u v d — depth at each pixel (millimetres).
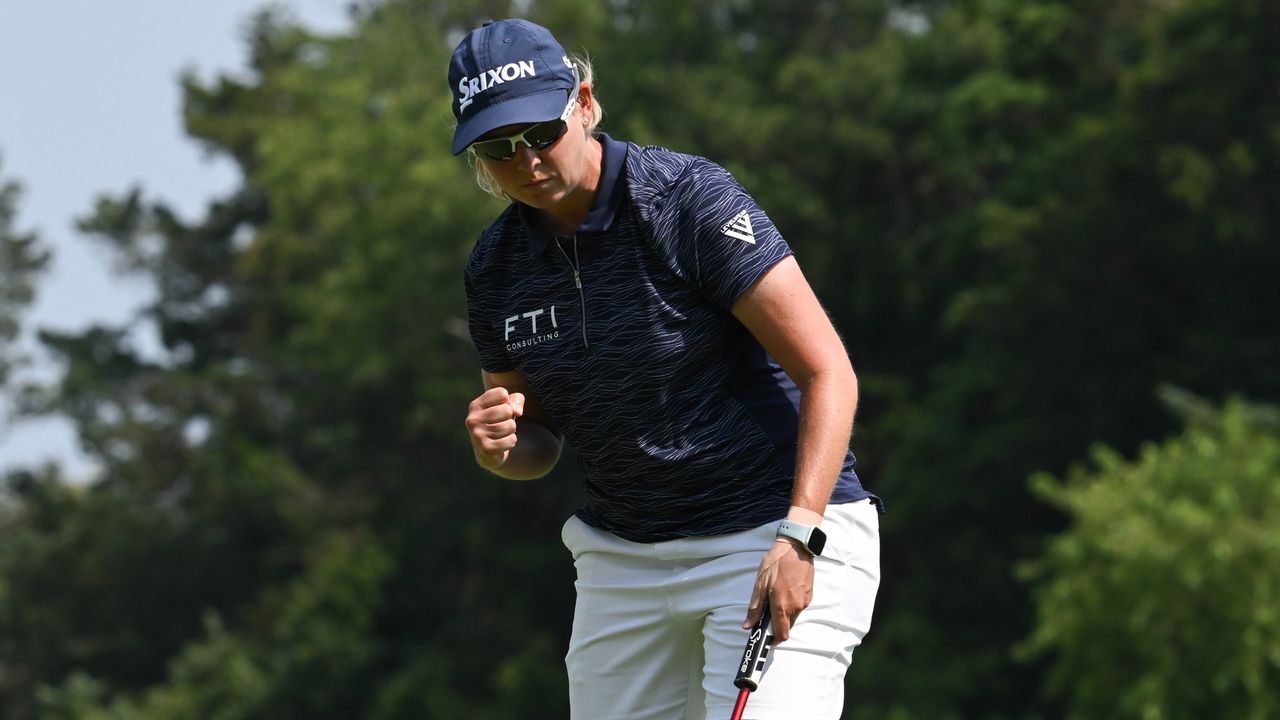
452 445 105375
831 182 99625
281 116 136250
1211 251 81000
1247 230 77188
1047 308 85250
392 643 108375
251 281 140750
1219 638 59156
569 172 11398
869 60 95938
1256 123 79250
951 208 100312
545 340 11898
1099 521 62531
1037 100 93312
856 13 104812
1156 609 60281
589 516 12797
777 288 11359
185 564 126375
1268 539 58062
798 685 11516
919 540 88938
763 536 11766
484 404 12125
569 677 13047
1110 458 67312
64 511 138250
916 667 82875
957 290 98312
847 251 98500
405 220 95375
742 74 102500
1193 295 85000
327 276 104812
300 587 108875
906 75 98250
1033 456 86125
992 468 87062
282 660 106000
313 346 109938
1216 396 82188
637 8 109688
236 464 123562
